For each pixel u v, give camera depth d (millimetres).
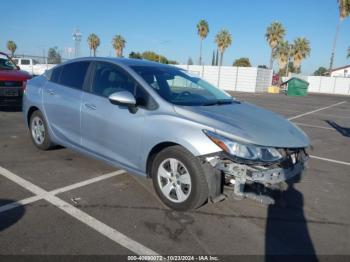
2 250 2863
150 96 3986
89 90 4699
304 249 3205
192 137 3484
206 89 4844
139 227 3383
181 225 3469
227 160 3377
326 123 12578
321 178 5383
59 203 3807
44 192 4082
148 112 3912
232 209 3908
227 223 3582
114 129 4219
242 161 3312
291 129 4027
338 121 13445
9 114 9344
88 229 3287
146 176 4016
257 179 3307
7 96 9250
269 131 3678
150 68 4547
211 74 42812
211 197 3494
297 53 56469
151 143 3818
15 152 5594
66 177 4605
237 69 40719
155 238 3203
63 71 5305
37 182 4379
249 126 3650
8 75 9344
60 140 5195
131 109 4039
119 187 4355
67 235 3156
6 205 3686
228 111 4051
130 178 4680
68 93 4969
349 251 3221
